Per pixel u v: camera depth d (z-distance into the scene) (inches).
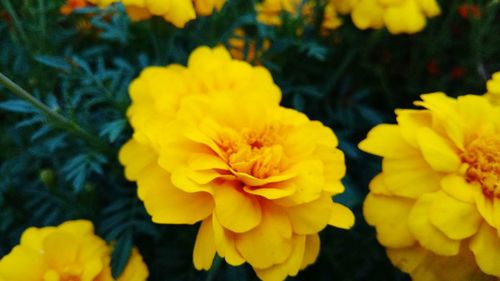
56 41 8.1
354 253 7.3
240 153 5.1
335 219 5.4
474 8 8.6
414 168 5.7
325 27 8.5
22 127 7.6
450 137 5.6
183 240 7.0
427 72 9.2
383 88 8.8
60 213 7.0
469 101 5.9
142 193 5.4
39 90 7.8
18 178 7.3
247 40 7.8
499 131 5.8
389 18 7.2
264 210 5.3
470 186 5.4
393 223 5.7
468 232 5.3
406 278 7.3
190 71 6.1
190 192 5.2
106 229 6.6
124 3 6.2
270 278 5.2
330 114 8.1
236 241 5.2
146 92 6.1
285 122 5.6
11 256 5.7
